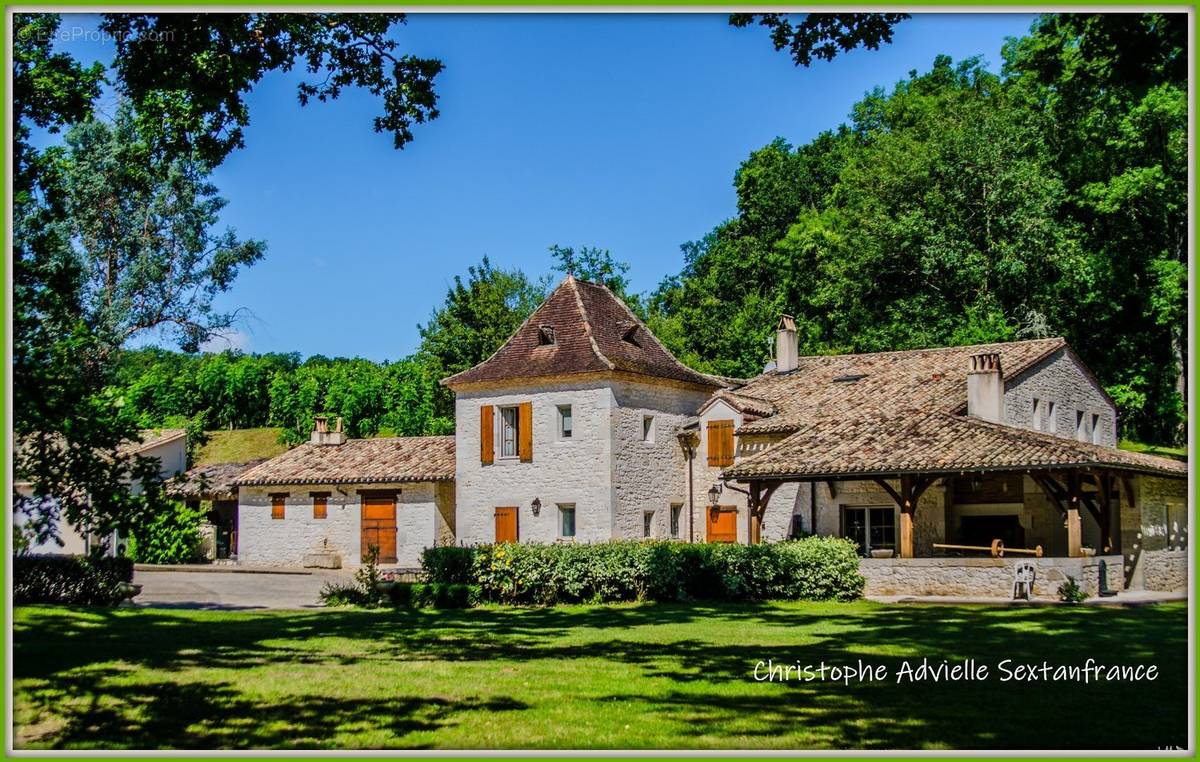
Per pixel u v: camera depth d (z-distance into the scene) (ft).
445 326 177.58
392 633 63.52
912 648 55.62
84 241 143.23
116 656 51.16
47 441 53.52
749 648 56.39
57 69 61.21
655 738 35.45
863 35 49.21
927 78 198.39
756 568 85.87
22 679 44.52
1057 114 155.63
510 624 69.10
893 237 161.17
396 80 57.41
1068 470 83.82
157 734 36.11
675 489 118.73
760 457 95.96
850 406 111.14
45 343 53.47
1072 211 161.58
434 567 86.84
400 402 194.39
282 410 200.85
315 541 129.49
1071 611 73.10
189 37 52.42
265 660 51.47
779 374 128.57
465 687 44.42
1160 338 160.56
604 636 62.13
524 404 115.75
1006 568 81.61
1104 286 151.23
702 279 207.21
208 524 138.10
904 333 158.40
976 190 158.40
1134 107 139.44
